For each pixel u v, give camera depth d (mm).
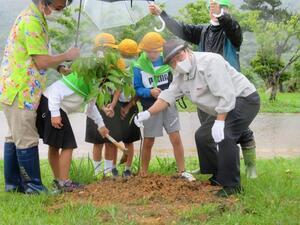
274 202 5836
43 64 6309
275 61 18469
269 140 11656
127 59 7121
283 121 14242
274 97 18266
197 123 13531
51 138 6465
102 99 6344
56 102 6340
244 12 17047
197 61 6004
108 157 7379
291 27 17094
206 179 7059
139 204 5918
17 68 6340
